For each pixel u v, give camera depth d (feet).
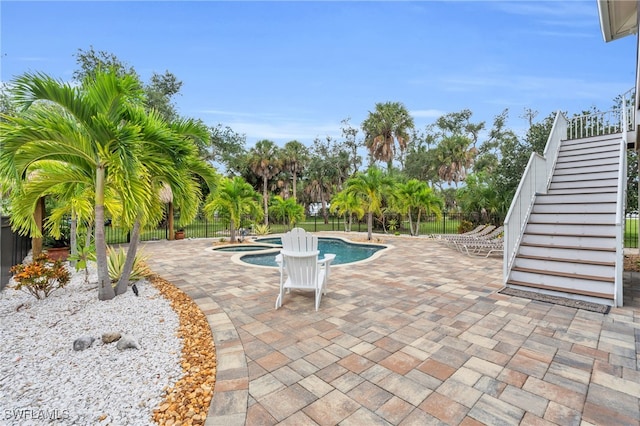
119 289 16.26
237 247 39.42
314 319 12.83
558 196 21.75
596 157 24.66
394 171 73.15
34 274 14.62
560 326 11.93
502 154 45.70
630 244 34.96
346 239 46.68
